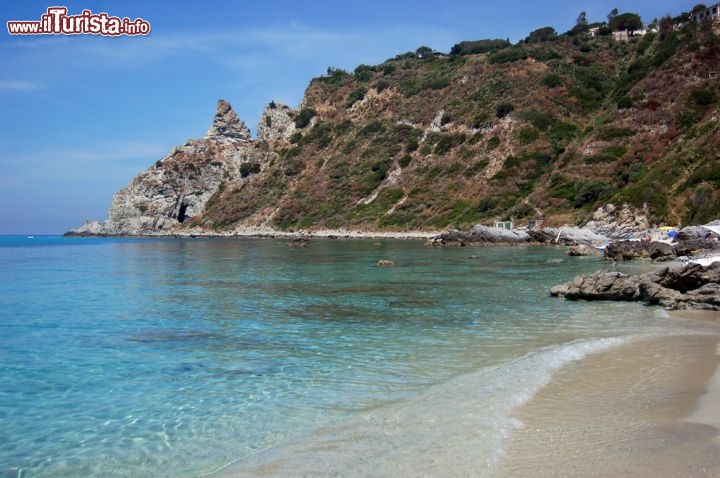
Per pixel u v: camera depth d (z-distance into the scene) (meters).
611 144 79.31
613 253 41.59
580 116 96.06
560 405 9.64
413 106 119.00
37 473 7.65
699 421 8.51
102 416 9.83
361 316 19.84
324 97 143.75
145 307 22.64
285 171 126.62
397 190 101.25
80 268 45.19
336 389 11.07
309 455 7.87
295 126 139.25
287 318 19.61
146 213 148.75
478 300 23.41
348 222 99.56
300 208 112.25
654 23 118.81
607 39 116.81
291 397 10.62
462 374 11.94
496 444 7.95
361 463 7.51
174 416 9.75
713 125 65.62
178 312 21.25
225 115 165.62
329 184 114.12
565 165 81.75
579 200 71.69
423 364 12.91
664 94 80.06
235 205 129.75
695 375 11.24
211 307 22.48
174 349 14.88
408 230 89.06
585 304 21.89
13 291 28.81
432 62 136.88
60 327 18.28
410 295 25.28
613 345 14.24
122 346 15.31
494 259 45.50
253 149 146.75
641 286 22.39
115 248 84.75
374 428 8.83
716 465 6.85
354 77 146.62
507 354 13.69
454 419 9.10
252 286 30.12
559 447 7.74
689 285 22.02
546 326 17.38
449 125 106.81
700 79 78.81
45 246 98.00
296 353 14.27
